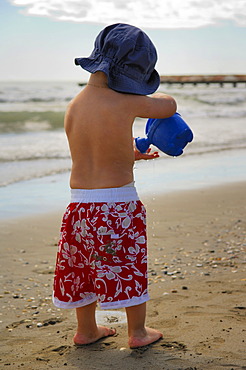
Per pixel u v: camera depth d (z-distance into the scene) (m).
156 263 4.45
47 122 17.31
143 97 2.62
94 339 2.81
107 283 2.54
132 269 2.57
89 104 2.63
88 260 2.62
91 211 2.57
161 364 2.45
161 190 8.11
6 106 22.69
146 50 2.59
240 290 3.65
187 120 19.98
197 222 6.06
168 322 3.04
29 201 7.36
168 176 9.41
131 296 2.56
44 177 9.09
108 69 2.57
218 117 21.28
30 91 35.78
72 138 2.68
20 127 16.20
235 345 2.64
